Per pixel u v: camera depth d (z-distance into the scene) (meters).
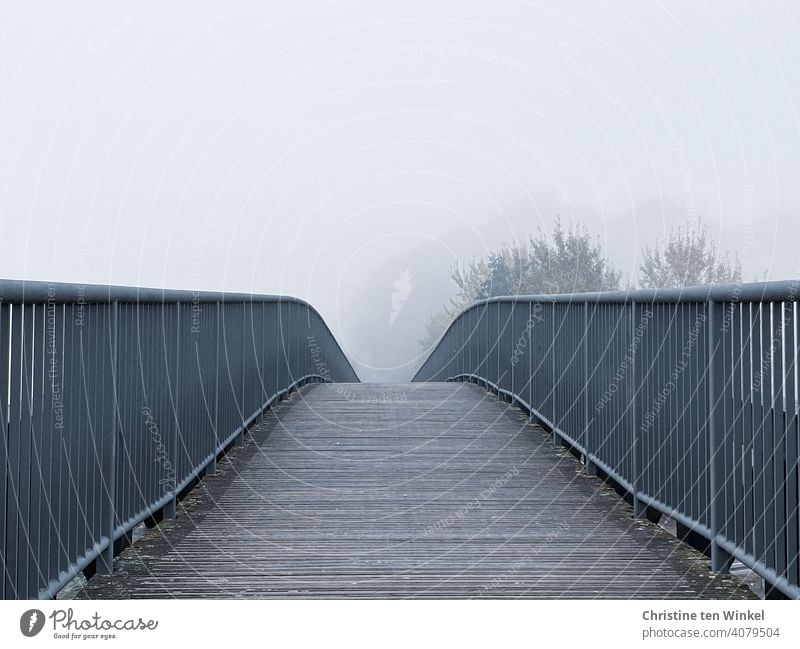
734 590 4.23
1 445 3.18
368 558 4.78
